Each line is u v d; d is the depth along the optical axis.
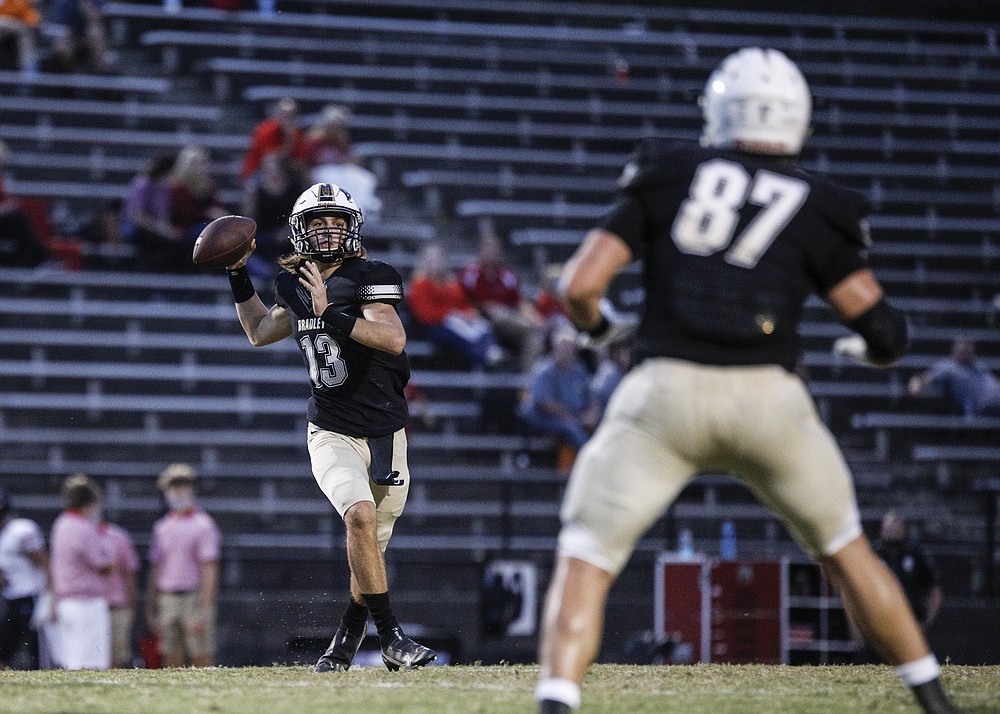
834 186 12.67
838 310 12.86
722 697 15.76
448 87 65.00
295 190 50.81
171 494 35.56
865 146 65.50
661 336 12.21
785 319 12.21
